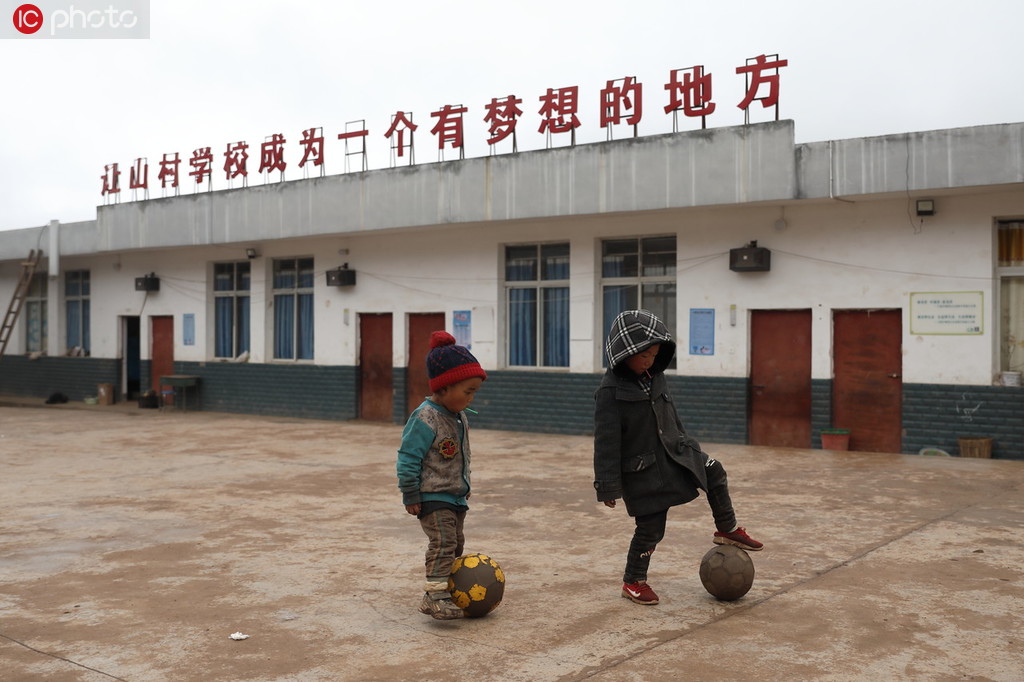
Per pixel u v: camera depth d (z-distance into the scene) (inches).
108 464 449.4
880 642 174.7
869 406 486.9
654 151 501.0
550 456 473.1
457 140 581.0
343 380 685.3
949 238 458.3
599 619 190.7
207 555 252.8
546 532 281.7
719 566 200.7
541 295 595.5
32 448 518.0
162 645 176.9
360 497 350.0
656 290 552.4
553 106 544.1
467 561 193.0
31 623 191.3
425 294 638.5
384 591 214.7
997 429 447.5
